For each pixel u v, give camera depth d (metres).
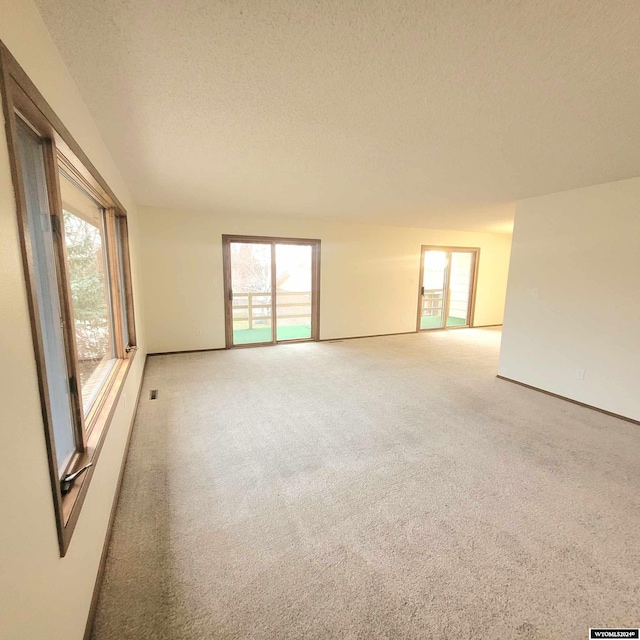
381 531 1.75
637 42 1.25
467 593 1.41
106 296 2.72
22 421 0.82
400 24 1.19
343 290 6.46
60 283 1.38
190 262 5.24
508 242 8.00
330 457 2.45
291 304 7.18
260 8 1.12
